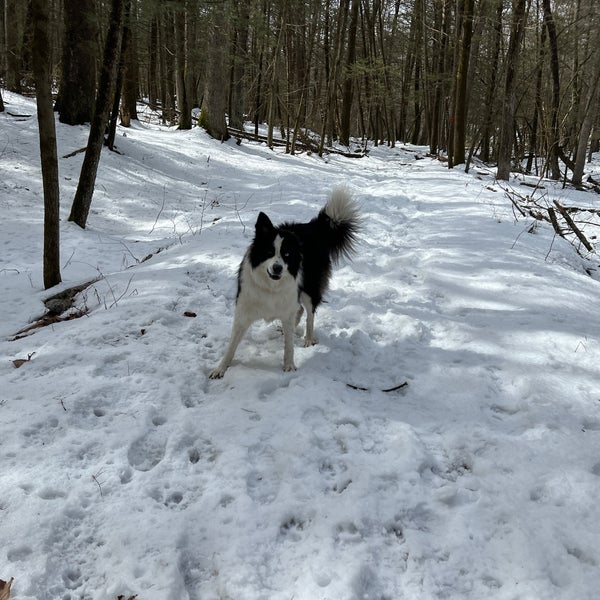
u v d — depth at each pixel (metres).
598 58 17.33
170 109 24.45
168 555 2.64
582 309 5.71
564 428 3.59
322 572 2.55
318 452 3.39
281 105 24.64
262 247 4.29
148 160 14.51
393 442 3.49
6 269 7.12
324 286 5.23
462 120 19.62
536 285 6.33
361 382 4.40
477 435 3.56
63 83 13.99
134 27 12.40
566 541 2.69
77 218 9.34
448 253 7.82
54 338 4.82
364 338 5.13
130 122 19.02
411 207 11.85
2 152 11.95
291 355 4.53
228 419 3.77
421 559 2.64
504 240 8.48
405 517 2.92
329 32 27.88
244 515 2.90
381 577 2.57
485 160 28.05
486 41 23.52
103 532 2.77
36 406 3.73
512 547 2.67
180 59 19.78
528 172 21.58
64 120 14.14
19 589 2.42
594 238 9.91
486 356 4.67
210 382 4.36
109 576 2.55
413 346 4.99
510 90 15.69
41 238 8.56
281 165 18.03
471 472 3.29
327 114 23.31
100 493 3.01
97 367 4.31
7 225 9.01
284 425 3.66
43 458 3.22
